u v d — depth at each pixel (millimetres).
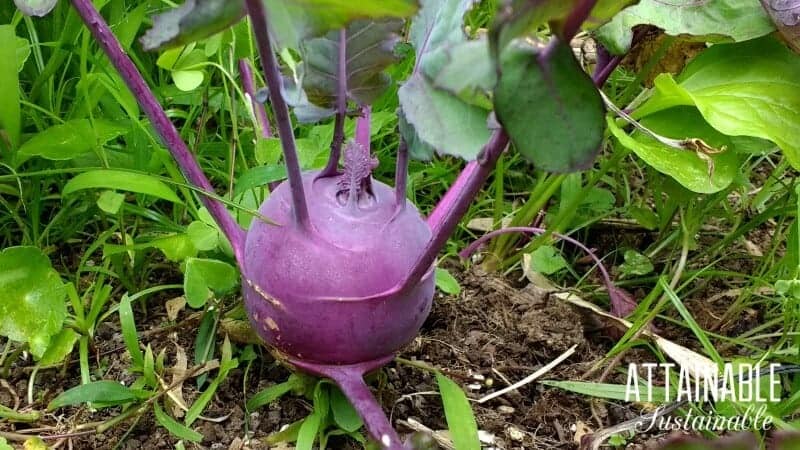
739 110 398
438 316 461
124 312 390
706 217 550
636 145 408
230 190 438
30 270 391
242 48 432
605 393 412
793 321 468
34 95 482
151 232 488
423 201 542
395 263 333
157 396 388
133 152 483
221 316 432
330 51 322
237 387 412
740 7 404
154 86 505
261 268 340
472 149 279
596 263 506
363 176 337
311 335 336
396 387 417
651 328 470
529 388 429
